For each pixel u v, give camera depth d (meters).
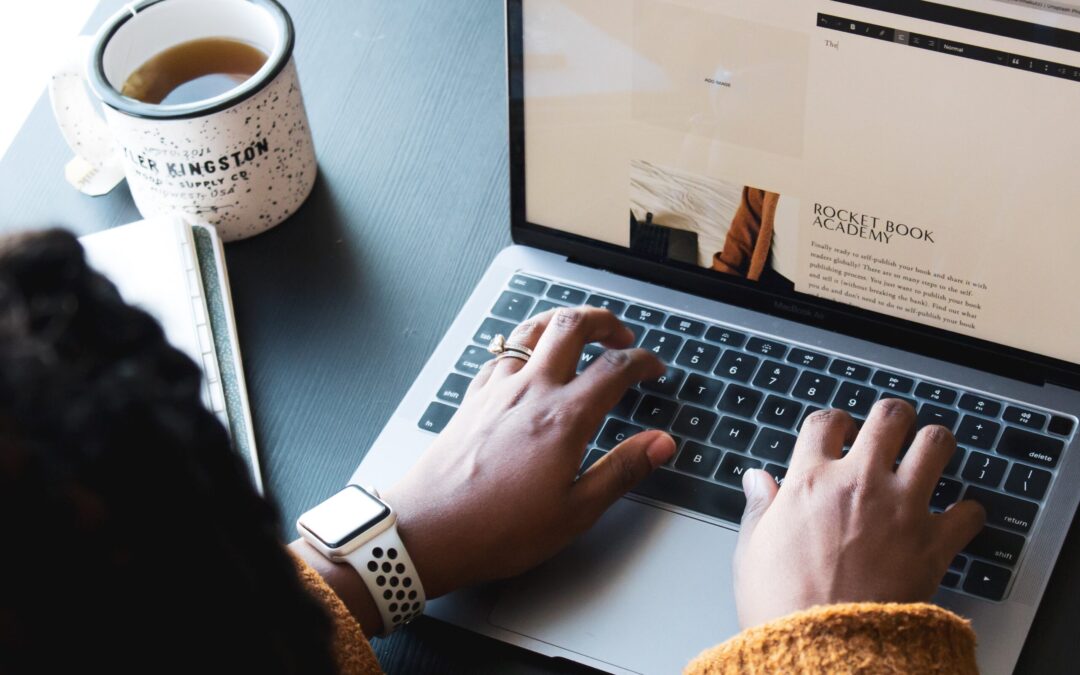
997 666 0.60
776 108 0.68
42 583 0.31
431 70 0.94
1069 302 0.67
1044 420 0.69
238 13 0.79
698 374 0.73
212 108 0.73
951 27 0.61
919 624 0.54
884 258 0.70
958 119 0.63
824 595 0.58
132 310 0.35
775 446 0.69
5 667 0.31
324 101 0.92
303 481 0.71
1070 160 0.62
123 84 0.78
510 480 0.65
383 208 0.85
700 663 0.56
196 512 0.34
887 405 0.67
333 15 0.98
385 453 0.71
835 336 0.75
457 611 0.64
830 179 0.69
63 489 0.31
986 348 0.71
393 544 0.62
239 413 0.73
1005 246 0.67
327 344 0.78
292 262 0.82
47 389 0.31
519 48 0.72
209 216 0.80
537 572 0.65
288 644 0.39
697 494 0.67
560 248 0.80
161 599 0.33
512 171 0.77
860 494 0.62
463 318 0.77
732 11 0.65
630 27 0.68
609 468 0.66
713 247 0.75
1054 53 0.59
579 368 0.73
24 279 0.33
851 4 0.62
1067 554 0.65
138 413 0.33
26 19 1.33
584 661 0.62
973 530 0.63
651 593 0.64
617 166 0.74
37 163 0.89
